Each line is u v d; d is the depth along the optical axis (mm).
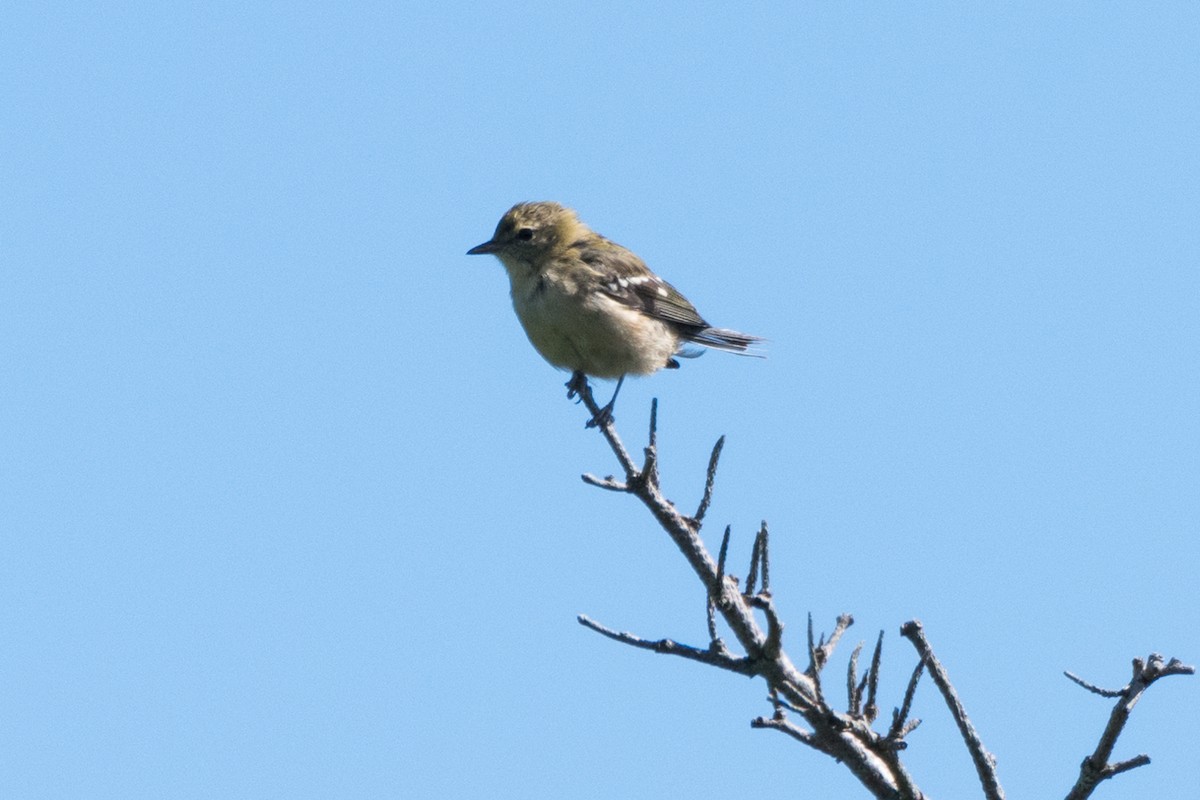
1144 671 9781
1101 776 9852
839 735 10398
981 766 10141
